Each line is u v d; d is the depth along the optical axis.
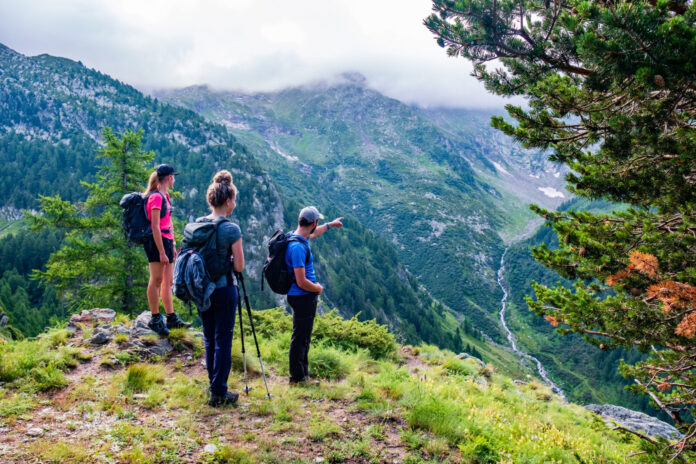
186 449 3.83
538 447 4.99
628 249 5.04
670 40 3.50
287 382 6.04
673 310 4.08
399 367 9.05
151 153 17.72
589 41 3.89
